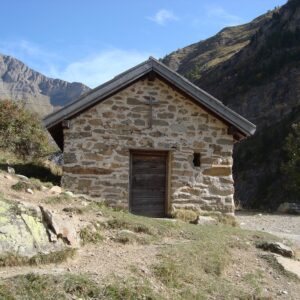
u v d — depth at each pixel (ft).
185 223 35.27
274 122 170.81
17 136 72.08
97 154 42.24
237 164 161.17
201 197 43.16
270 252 31.60
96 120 42.55
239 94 199.41
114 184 42.14
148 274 22.48
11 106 74.13
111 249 25.76
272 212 71.31
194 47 463.01
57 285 18.88
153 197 43.68
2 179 32.14
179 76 42.83
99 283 19.94
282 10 240.12
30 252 21.70
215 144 44.06
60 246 23.22
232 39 401.70
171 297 21.04
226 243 31.24
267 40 225.56
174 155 43.29
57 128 45.21
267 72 199.21
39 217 23.75
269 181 139.74
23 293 17.88
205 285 23.57
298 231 48.19
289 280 27.53
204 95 43.09
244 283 25.54
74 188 41.63
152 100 43.37
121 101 43.06
